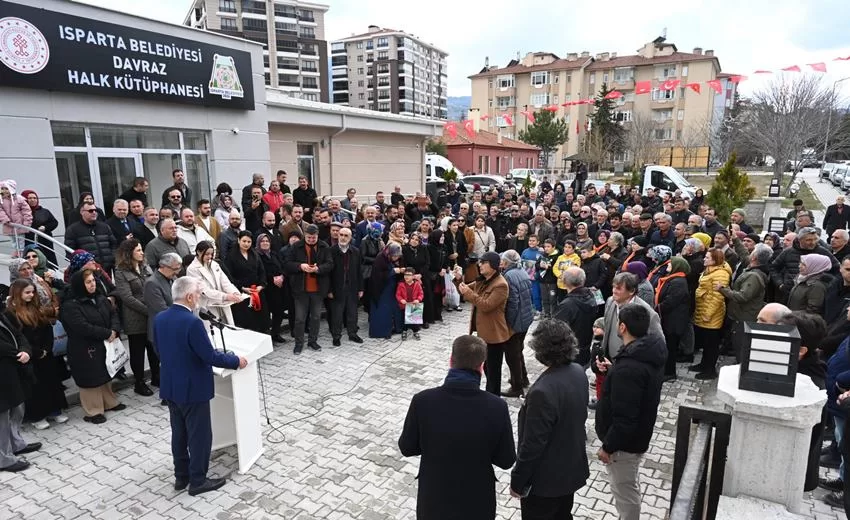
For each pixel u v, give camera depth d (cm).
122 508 382
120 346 529
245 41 1087
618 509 328
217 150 1057
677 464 284
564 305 531
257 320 681
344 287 743
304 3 8762
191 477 396
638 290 529
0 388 419
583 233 785
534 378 630
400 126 1730
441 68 12988
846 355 358
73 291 491
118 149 898
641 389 303
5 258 662
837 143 3512
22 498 394
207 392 388
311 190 1087
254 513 376
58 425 509
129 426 507
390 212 967
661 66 5369
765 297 674
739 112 4138
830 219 1179
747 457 255
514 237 966
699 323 611
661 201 1380
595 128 4712
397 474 427
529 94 6209
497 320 534
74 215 662
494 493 262
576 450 283
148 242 670
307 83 9000
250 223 860
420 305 777
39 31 755
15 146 753
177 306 382
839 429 373
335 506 385
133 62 879
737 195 1448
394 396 575
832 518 350
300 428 503
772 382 251
